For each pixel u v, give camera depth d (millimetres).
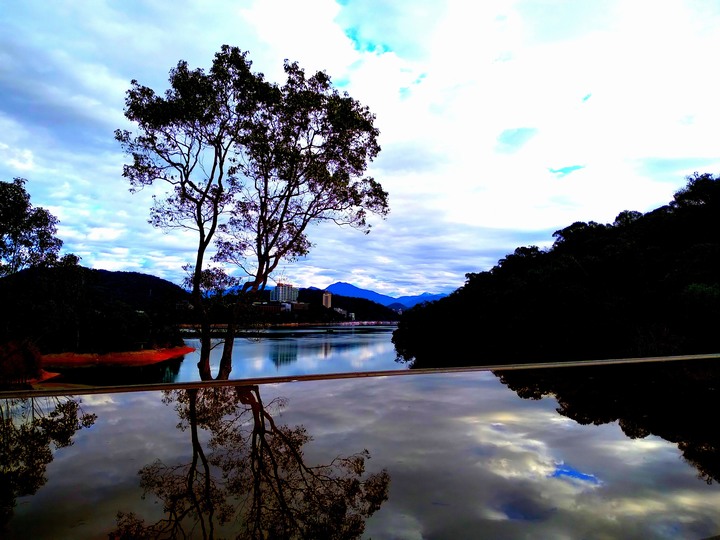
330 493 1292
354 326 158250
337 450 1668
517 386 2783
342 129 13523
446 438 1809
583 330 30188
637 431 1892
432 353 49031
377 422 2027
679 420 2008
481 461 1553
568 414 2166
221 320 13977
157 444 1741
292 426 1975
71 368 40844
